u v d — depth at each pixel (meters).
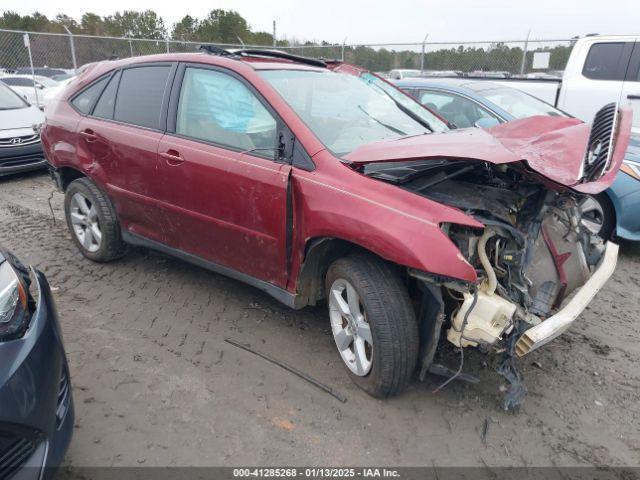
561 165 2.71
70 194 4.45
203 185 3.33
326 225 2.72
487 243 2.65
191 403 2.77
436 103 6.30
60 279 4.19
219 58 3.47
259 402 2.79
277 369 3.08
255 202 3.06
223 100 3.35
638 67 7.33
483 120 5.83
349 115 3.38
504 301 2.45
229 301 3.88
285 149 2.98
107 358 3.14
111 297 3.91
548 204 2.73
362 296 2.64
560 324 2.44
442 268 2.35
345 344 2.95
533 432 2.64
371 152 2.66
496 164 2.51
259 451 2.47
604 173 2.62
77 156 4.25
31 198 6.62
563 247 2.92
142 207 3.87
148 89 3.84
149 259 4.61
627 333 3.63
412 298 2.83
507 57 12.23
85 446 2.47
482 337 2.45
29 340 2.05
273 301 3.89
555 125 3.29
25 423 1.88
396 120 3.63
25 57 14.26
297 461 2.42
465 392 2.91
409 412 2.75
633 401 2.90
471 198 2.67
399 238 2.44
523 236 2.57
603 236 5.04
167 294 3.97
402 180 2.70
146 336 3.39
